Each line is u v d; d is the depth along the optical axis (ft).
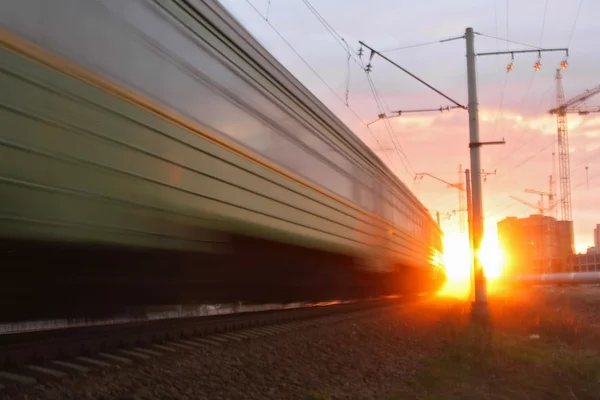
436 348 32.32
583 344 38.86
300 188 30.76
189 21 21.99
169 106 20.36
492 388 23.61
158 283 22.68
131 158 18.44
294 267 31.73
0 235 14.46
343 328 33.47
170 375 18.29
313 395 18.52
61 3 16.29
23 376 15.74
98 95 17.26
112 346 20.59
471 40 54.80
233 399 17.30
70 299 19.36
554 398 22.71
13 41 14.70
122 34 18.48
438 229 95.96
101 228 17.29
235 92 24.86
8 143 14.44
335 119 37.50
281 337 27.40
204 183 22.16
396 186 54.65
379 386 22.04
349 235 38.22
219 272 25.55
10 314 17.70
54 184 15.70
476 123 54.44
